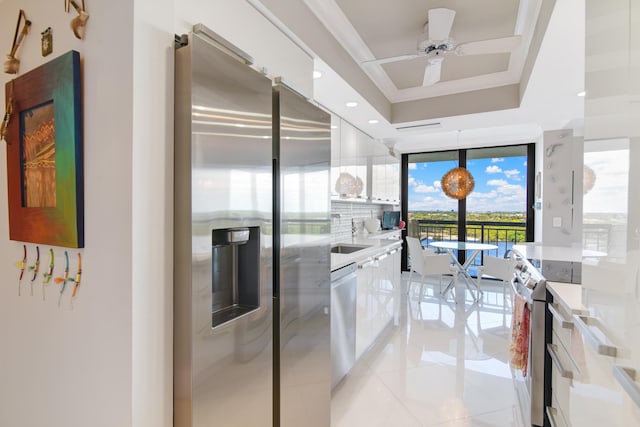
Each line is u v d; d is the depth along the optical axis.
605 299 0.93
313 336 1.74
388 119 3.69
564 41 1.97
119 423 1.02
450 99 3.52
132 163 0.98
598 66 1.00
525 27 2.37
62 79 1.14
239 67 1.25
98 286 1.08
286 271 1.52
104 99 1.05
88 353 1.12
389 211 5.61
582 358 1.24
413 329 3.47
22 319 1.40
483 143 5.57
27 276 1.37
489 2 2.12
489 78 3.26
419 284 5.48
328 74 2.40
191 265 1.07
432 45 2.23
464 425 1.93
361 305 2.69
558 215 4.38
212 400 1.14
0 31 1.50
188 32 1.21
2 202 1.52
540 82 2.60
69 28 1.16
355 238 4.19
